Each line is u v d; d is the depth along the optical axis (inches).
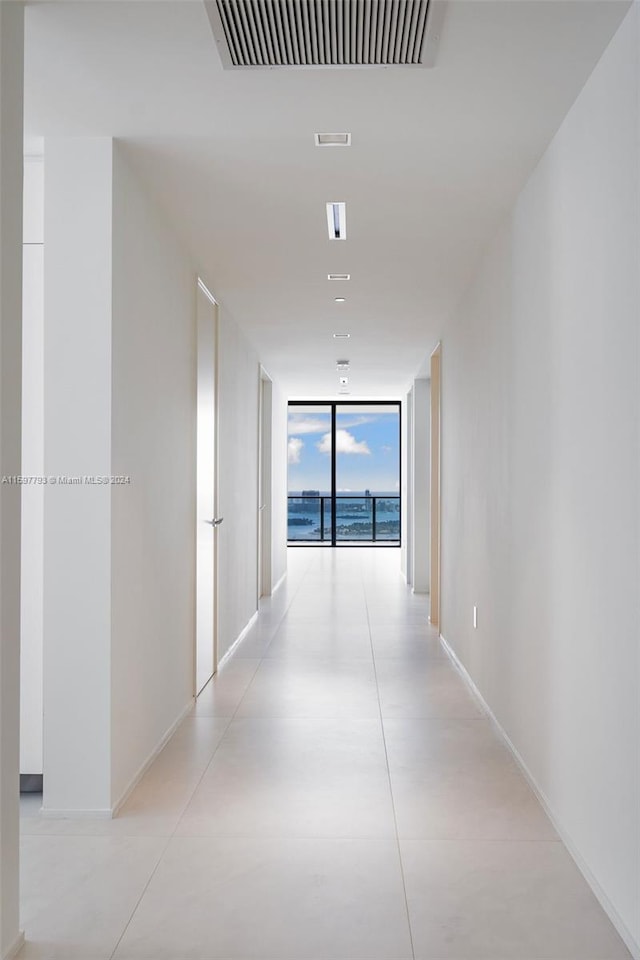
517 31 103.4
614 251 104.1
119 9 99.2
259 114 127.6
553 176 135.1
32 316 151.8
